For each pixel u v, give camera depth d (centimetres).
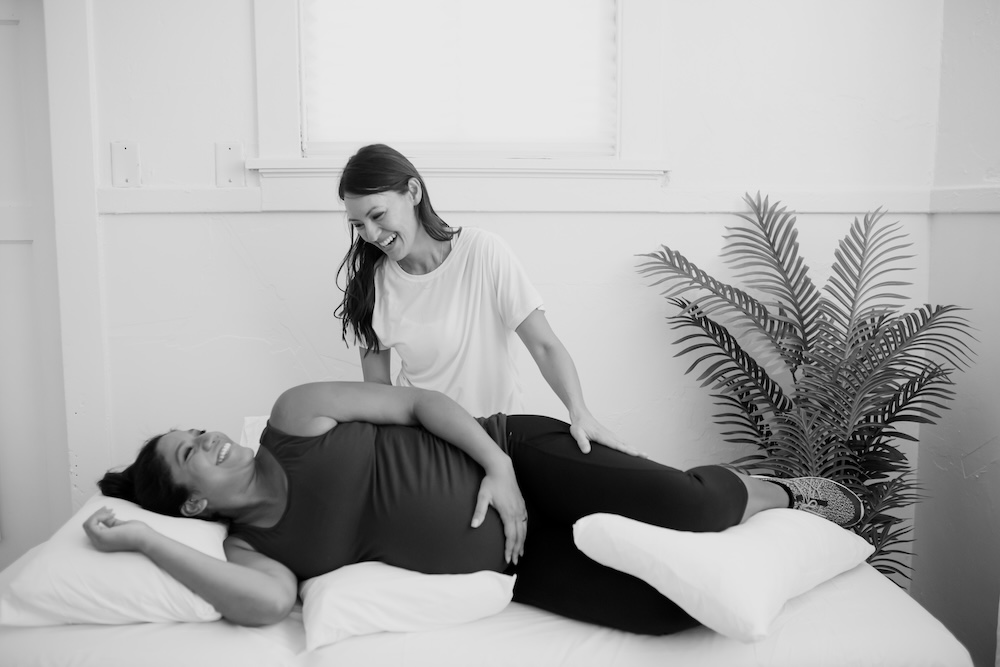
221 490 171
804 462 238
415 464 173
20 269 261
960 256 252
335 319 261
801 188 265
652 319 269
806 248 268
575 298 266
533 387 267
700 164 264
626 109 259
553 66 263
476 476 174
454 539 166
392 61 260
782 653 148
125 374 258
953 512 251
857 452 239
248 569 159
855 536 179
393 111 261
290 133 253
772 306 262
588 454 173
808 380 234
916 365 231
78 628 154
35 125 256
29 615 153
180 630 154
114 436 260
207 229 255
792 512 176
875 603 163
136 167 251
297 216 256
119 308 256
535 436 182
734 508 169
